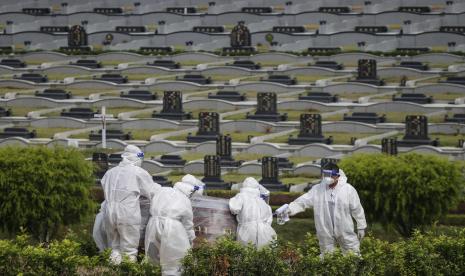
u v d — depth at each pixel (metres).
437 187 62.56
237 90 115.88
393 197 62.84
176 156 86.62
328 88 113.38
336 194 38.81
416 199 62.88
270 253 37.31
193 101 108.19
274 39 134.75
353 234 38.91
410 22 137.38
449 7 140.12
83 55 135.50
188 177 38.25
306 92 112.94
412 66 120.88
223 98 111.75
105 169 80.69
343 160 64.75
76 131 101.44
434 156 64.25
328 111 104.88
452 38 129.50
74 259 36.81
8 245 37.00
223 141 85.75
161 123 101.56
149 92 114.44
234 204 38.50
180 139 97.31
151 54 133.25
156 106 110.31
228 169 83.50
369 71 115.75
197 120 102.81
